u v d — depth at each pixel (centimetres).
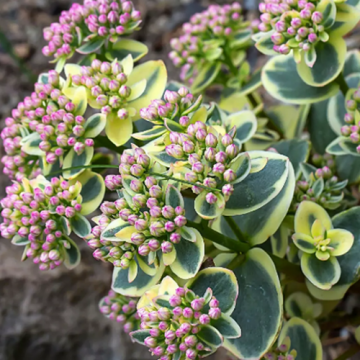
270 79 51
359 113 49
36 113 48
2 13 87
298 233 47
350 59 55
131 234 44
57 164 50
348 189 54
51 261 48
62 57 50
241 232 47
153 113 46
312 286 49
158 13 84
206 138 44
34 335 60
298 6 48
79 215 48
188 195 50
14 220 48
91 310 61
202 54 56
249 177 46
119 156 50
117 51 51
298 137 56
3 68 80
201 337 43
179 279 50
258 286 46
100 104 48
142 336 44
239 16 56
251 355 45
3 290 60
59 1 87
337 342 59
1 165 70
